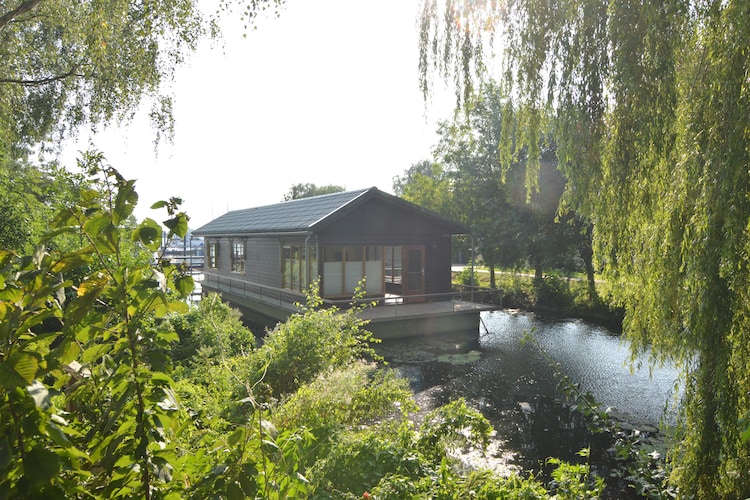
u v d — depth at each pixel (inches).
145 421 66.8
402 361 473.7
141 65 461.1
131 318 71.5
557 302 800.3
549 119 250.2
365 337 285.4
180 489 74.0
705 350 167.3
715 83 176.9
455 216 1028.5
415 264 658.8
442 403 358.9
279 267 689.0
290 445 129.6
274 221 737.0
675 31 195.6
